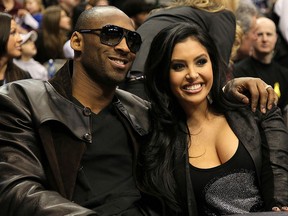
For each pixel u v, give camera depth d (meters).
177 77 2.88
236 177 2.82
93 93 2.74
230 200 2.82
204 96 2.89
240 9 5.12
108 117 2.77
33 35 5.14
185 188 2.83
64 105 2.69
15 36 3.95
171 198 2.81
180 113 2.97
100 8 2.74
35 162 2.51
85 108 2.71
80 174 2.65
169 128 2.91
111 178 2.73
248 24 5.11
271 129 2.90
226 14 3.78
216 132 2.93
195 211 2.82
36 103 2.64
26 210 2.31
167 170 2.84
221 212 2.81
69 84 2.74
